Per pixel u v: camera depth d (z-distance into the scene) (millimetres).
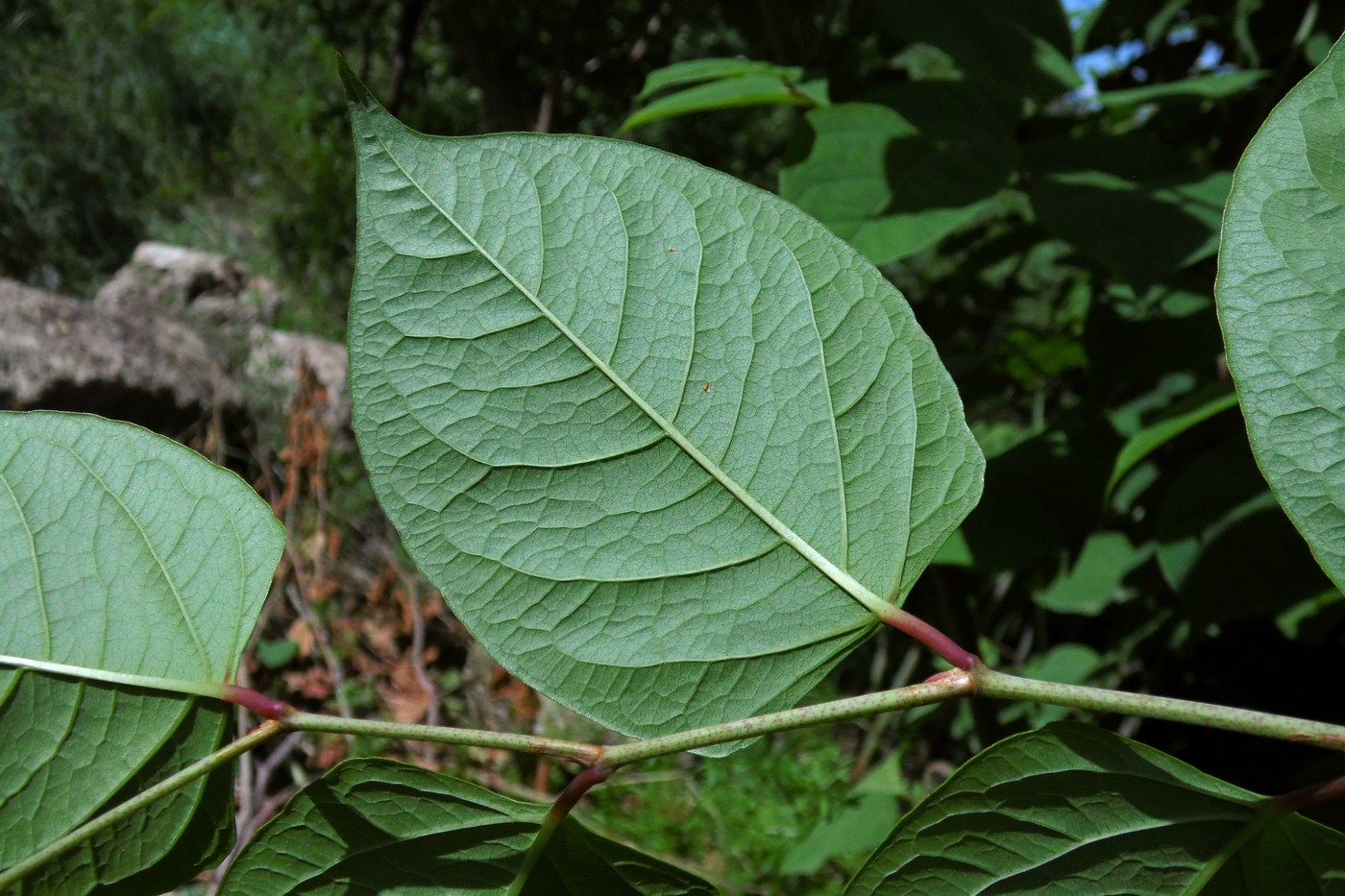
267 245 2527
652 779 1171
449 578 235
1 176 2459
